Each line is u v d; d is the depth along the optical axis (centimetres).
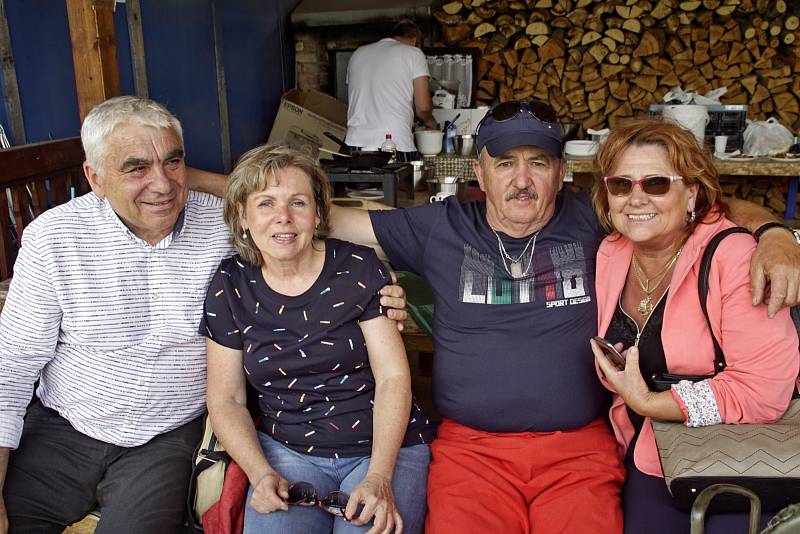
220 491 169
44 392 190
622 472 171
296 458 173
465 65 561
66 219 175
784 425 146
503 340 179
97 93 230
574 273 180
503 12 570
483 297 182
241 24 516
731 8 536
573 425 178
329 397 175
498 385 177
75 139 288
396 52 462
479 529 157
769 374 147
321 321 172
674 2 543
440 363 187
